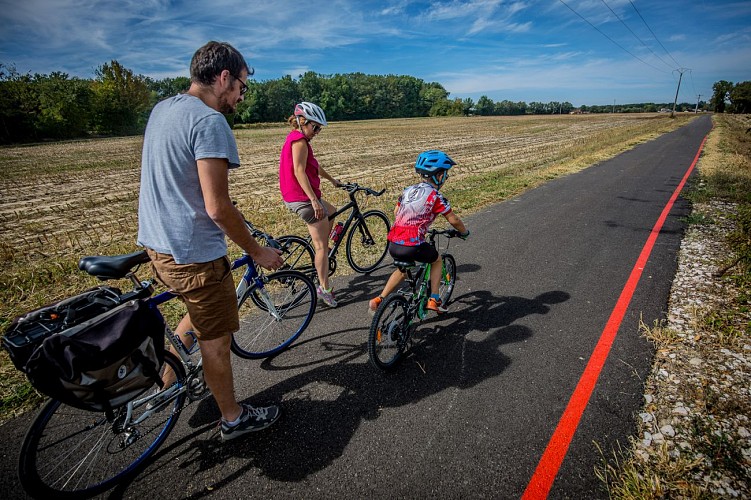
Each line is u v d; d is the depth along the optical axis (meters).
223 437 2.33
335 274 4.80
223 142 1.78
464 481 2.05
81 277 4.86
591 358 3.04
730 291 3.97
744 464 2.09
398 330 2.99
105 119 53.75
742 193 8.09
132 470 2.16
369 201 8.67
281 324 3.59
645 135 25.75
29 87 45.88
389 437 2.36
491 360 3.07
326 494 2.01
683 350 3.07
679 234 5.89
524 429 2.38
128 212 8.82
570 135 30.73
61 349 1.60
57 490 1.96
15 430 2.42
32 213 8.90
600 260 4.99
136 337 1.83
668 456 2.14
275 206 8.69
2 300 4.18
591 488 2.00
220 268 2.00
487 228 6.45
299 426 2.46
